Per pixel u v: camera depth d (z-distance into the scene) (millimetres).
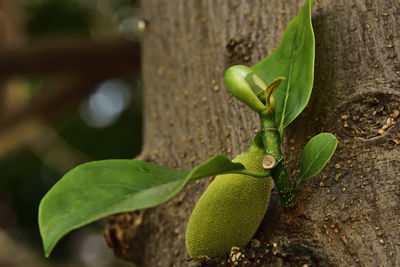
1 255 2125
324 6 697
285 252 629
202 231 628
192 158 743
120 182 601
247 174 609
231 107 728
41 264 2277
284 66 672
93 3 2025
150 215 734
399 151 638
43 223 583
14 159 2250
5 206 2346
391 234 625
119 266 2443
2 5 1822
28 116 1785
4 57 1524
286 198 635
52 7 2039
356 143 649
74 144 2182
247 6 752
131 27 2051
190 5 794
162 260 721
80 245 2412
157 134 782
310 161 625
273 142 626
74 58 1588
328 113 666
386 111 649
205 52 768
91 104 2180
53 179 2318
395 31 666
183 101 770
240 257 628
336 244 635
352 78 666
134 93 2154
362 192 638
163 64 802
